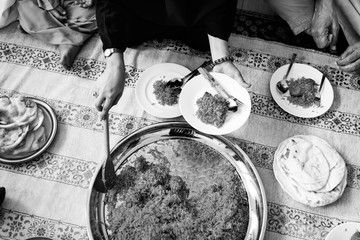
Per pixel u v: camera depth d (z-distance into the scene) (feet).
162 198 3.43
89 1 4.66
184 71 4.26
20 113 3.76
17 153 3.67
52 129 3.85
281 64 4.45
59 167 3.75
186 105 3.86
